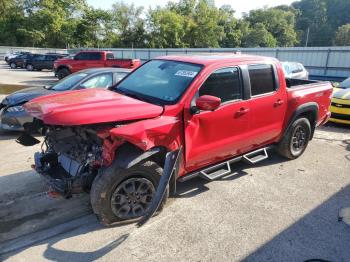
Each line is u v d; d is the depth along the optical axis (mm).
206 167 4449
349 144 7250
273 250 3424
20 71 29062
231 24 78562
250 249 3432
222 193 4633
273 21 103375
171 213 4070
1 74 25359
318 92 5965
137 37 68812
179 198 4453
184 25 67000
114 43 67312
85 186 3654
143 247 3418
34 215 3988
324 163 5945
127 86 4574
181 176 4156
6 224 3785
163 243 3490
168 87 4137
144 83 4449
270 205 4336
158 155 3906
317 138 7730
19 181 4895
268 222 3936
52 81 20922
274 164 5805
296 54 25250
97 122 3295
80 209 4148
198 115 3990
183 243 3500
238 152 4816
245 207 4266
